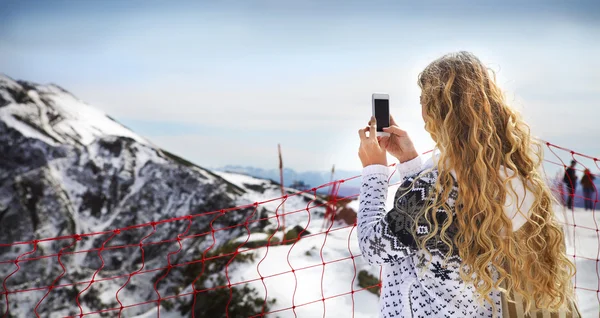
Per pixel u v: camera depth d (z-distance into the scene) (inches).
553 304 48.9
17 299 537.6
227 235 589.3
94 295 544.4
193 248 620.7
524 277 47.9
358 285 215.6
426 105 49.9
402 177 56.0
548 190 49.9
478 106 47.3
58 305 528.1
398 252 46.1
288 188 737.6
